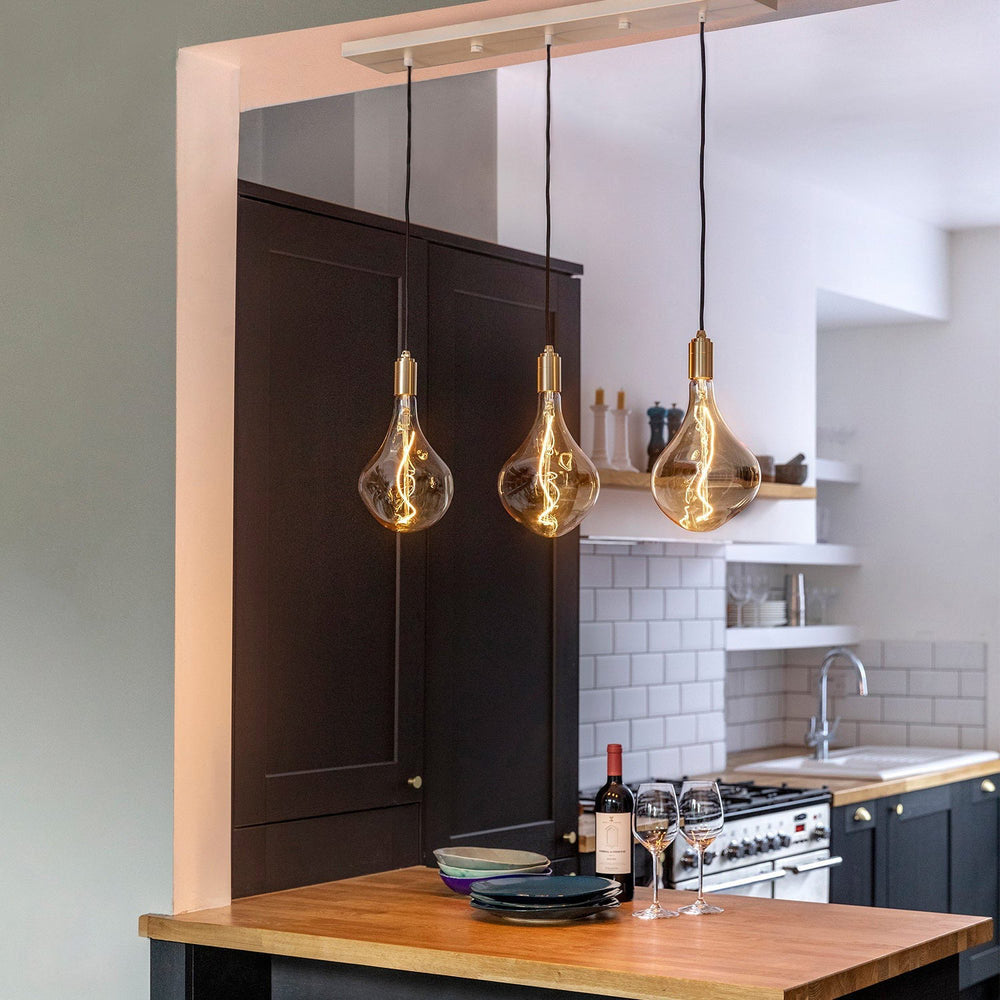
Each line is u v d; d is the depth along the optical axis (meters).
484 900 2.64
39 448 2.93
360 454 3.35
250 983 2.78
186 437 2.82
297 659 3.18
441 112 4.42
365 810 3.34
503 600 3.74
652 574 5.37
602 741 5.09
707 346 2.45
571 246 4.62
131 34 2.87
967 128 5.05
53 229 2.94
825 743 6.19
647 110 4.81
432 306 3.56
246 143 4.58
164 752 2.77
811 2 2.60
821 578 6.98
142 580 2.81
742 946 2.42
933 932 2.54
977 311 6.70
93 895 2.83
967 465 6.66
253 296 3.12
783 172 5.62
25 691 2.92
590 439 4.59
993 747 6.49
